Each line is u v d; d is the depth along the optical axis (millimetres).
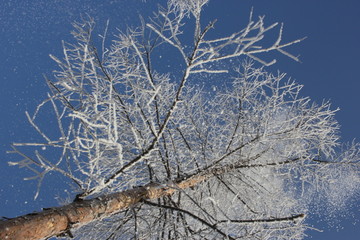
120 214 3852
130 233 3711
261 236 3490
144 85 3963
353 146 4383
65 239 3258
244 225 3469
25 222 1967
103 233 3545
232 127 4805
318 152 4383
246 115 4648
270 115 4293
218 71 2248
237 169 4781
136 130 3674
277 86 4281
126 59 4066
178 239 3596
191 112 4832
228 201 5074
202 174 4250
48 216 2152
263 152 4609
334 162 4383
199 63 2213
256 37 1937
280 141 4656
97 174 2611
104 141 2246
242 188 5121
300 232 4145
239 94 4734
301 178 4453
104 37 3168
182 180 3934
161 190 3518
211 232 3264
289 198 4758
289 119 4391
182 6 2662
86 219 2529
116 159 3617
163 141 4031
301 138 4352
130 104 3814
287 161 4465
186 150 4449
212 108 5027
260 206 5043
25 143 2184
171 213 3881
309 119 4207
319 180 4738
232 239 2939
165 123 2586
